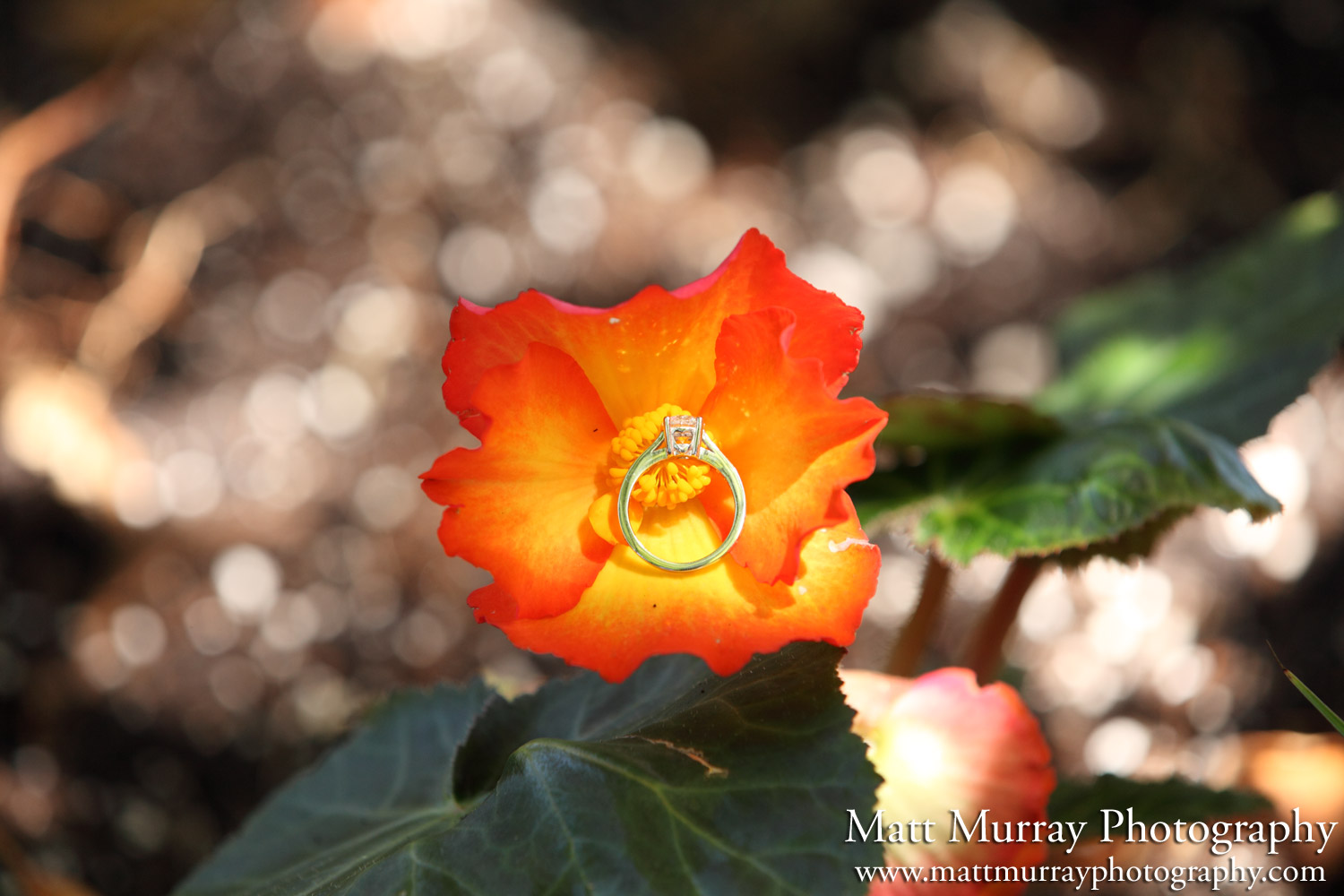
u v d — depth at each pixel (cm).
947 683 63
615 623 59
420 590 129
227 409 138
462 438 138
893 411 70
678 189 165
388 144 155
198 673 121
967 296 162
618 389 60
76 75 160
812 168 175
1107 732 121
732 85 181
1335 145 181
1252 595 127
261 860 70
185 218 148
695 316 60
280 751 118
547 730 66
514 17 168
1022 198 171
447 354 60
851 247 166
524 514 59
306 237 149
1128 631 126
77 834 110
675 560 60
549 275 153
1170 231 173
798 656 62
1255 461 132
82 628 122
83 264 145
